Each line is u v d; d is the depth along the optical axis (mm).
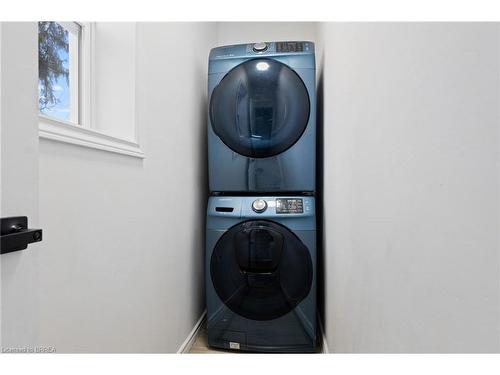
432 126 399
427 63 413
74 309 665
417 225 443
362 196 744
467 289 328
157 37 1092
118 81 938
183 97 1362
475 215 314
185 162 1386
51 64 818
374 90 645
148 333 1016
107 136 792
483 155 301
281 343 1372
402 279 498
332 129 1220
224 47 1477
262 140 1396
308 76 1391
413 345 454
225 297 1395
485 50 298
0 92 351
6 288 355
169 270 1195
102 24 944
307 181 1398
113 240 817
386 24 571
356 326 804
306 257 1349
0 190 347
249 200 1401
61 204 627
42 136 571
